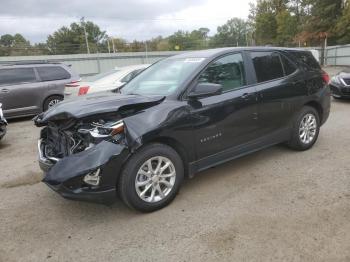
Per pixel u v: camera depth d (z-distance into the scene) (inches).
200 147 158.1
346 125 283.4
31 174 206.1
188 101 154.3
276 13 2103.8
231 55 176.9
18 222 146.0
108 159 129.2
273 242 120.4
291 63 204.1
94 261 117.2
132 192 138.8
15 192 178.9
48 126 160.2
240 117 171.8
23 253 123.8
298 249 115.9
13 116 396.2
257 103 179.0
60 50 2522.1
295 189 161.3
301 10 2001.7
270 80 189.5
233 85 172.9
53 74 421.1
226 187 167.8
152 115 141.7
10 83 392.8
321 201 148.1
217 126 162.4
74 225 141.2
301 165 191.8
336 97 404.8
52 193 174.2
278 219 135.3
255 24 2226.9
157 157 144.1
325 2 1483.8
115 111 136.5
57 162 133.3
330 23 1472.7
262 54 190.9
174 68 175.9
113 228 136.8
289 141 208.5
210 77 164.6
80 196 129.6
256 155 211.3
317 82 215.3
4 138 313.6
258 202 150.5
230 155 172.2
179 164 151.7
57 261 118.3
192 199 156.9
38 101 407.5
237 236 125.4
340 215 135.6
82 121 138.9
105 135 131.9
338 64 1346.0
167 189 150.5
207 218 139.6
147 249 121.7
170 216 143.1
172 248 121.3
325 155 206.7
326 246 116.6
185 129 150.3
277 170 186.1
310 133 217.0
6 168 221.6
